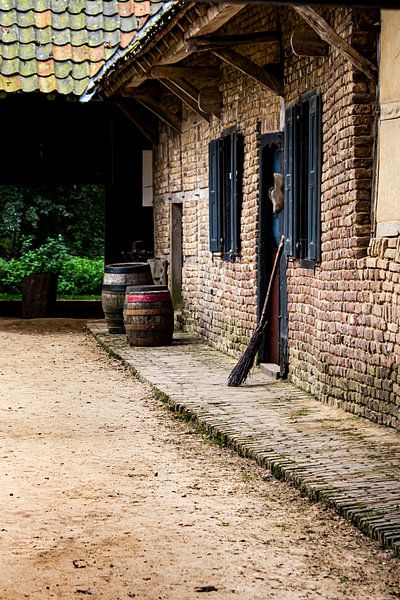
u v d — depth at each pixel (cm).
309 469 880
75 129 2477
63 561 672
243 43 1374
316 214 1236
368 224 1116
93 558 679
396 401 1034
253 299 1548
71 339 2044
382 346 1058
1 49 2262
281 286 1395
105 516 781
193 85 1722
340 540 718
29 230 3809
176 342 1856
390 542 692
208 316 1823
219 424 1088
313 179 1247
